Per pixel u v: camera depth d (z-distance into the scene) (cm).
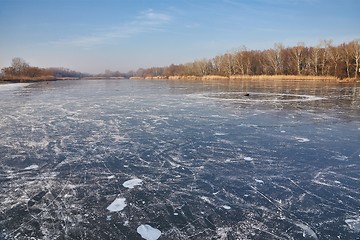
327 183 593
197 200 527
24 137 995
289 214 474
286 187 577
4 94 2938
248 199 528
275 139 935
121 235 420
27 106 1855
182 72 9831
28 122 1276
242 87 3534
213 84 4500
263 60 6944
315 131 1041
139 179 623
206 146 865
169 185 593
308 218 462
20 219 465
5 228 439
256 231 426
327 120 1250
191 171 668
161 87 4069
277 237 411
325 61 5519
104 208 500
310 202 514
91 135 1016
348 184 588
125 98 2361
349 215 469
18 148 860
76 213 484
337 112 1469
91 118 1363
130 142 917
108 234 422
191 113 1484
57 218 468
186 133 1030
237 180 614
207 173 654
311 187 575
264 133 1017
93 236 418
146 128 1123
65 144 900
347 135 977
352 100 1967
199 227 439
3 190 573
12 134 1041
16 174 657
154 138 964
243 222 452
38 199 534
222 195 546
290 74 6184
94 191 567
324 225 441
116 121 1279
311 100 1992
